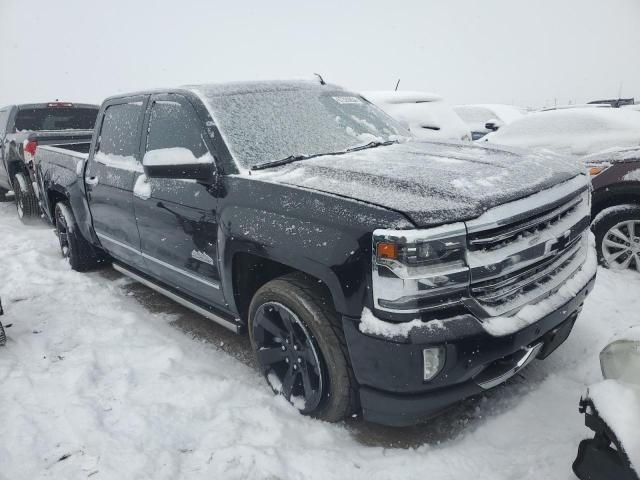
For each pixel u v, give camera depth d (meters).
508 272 2.28
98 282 4.96
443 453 2.46
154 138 3.63
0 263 5.52
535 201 2.39
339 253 2.28
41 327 3.88
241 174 2.89
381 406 2.35
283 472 2.35
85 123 9.10
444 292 2.15
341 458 2.45
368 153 3.17
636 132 5.29
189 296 3.70
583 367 3.04
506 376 2.40
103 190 4.18
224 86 3.52
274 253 2.57
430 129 7.74
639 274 4.29
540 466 2.31
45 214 6.16
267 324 2.83
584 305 3.80
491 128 10.02
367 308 2.25
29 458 2.45
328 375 2.57
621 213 4.34
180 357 3.39
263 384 3.12
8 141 8.01
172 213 3.30
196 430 2.65
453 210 2.17
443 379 2.19
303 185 2.60
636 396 1.77
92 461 2.42
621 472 1.78
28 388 3.02
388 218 2.18
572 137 5.66
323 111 3.64
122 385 3.05
